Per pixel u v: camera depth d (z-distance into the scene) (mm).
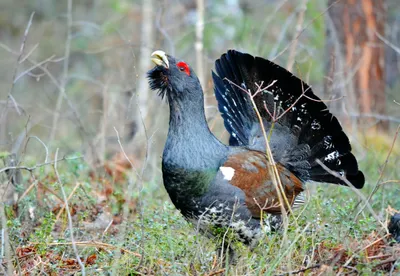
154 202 16703
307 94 14297
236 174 13039
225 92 14961
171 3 28812
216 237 13164
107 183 17734
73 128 26078
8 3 35750
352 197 15773
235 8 28094
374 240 12695
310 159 14812
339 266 11539
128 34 30750
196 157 12961
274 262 11273
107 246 12953
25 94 31000
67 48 20531
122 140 21141
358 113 21141
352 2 23609
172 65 13141
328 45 23516
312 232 12711
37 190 15367
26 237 14195
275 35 26797
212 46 27547
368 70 23703
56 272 12336
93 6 33875
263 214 13234
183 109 13117
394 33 24984
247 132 14938
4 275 11188
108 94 22734
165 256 12641
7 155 15609
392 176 16766
